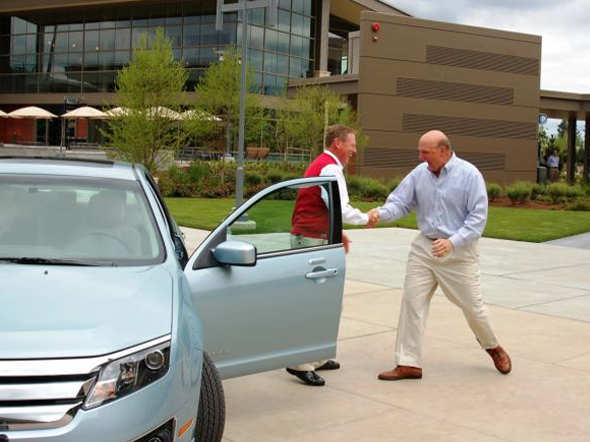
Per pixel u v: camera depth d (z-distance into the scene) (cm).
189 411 343
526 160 4694
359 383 611
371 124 4288
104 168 489
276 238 515
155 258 416
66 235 419
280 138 4328
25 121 6241
